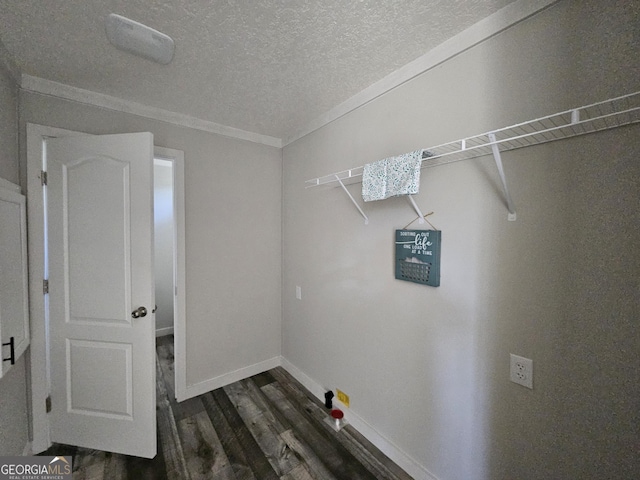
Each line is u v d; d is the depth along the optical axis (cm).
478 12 102
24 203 142
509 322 101
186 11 102
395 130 143
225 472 139
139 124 180
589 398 83
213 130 210
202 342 211
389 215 148
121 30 112
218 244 217
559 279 89
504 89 101
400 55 129
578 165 84
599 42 80
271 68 140
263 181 240
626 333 77
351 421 175
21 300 135
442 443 124
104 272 153
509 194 98
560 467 90
